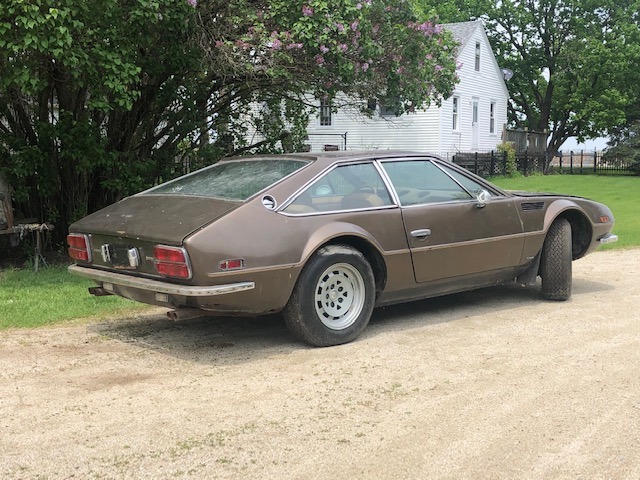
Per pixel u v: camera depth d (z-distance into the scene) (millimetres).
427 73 10758
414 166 5844
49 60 8203
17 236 9398
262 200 4898
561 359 4801
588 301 6719
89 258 5410
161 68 9227
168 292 4582
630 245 10695
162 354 5031
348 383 4336
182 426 3678
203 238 4527
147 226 4859
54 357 4949
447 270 5816
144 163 9867
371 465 3213
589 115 38438
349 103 12039
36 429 3646
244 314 4832
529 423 3682
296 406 3953
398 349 5082
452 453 3330
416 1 10961
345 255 5109
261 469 3180
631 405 3924
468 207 5926
